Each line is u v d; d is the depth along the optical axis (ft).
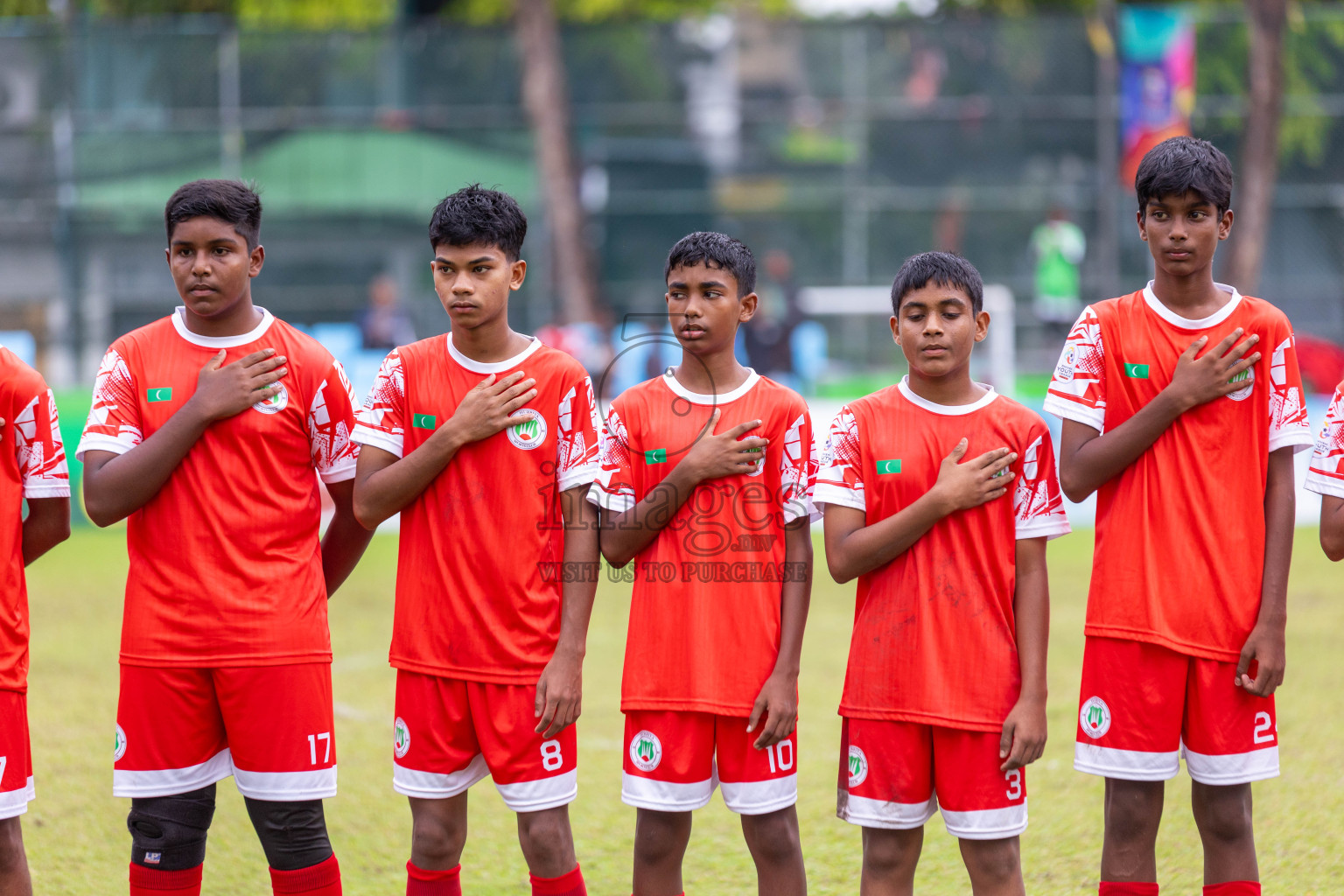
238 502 35.14
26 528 36.17
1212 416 35.27
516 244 36.40
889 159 138.31
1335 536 36.73
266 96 140.46
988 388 36.11
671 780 35.01
